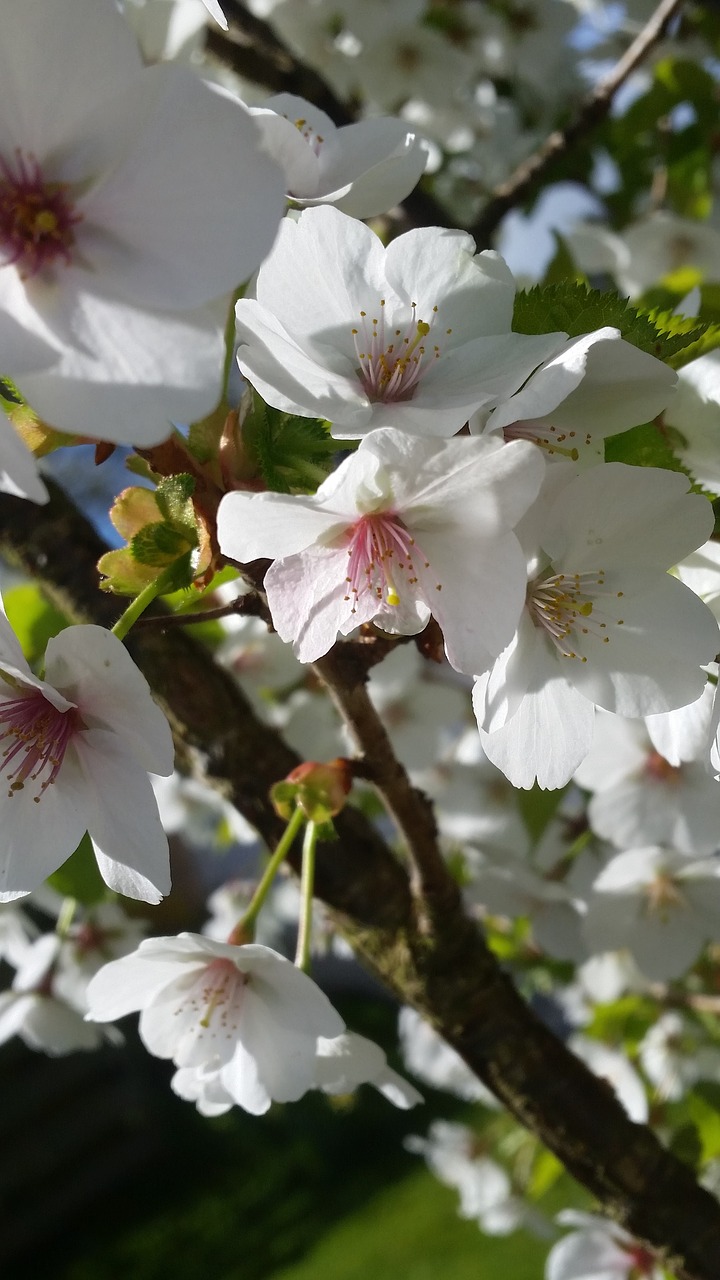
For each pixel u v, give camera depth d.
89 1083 1.20
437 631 0.14
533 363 0.12
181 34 0.23
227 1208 1.12
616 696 0.14
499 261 0.14
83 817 0.14
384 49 0.45
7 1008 0.31
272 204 0.10
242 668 0.31
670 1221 0.19
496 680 0.13
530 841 0.29
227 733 0.20
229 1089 0.17
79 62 0.10
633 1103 0.32
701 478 0.15
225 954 0.17
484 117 0.50
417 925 0.19
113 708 0.14
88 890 0.27
